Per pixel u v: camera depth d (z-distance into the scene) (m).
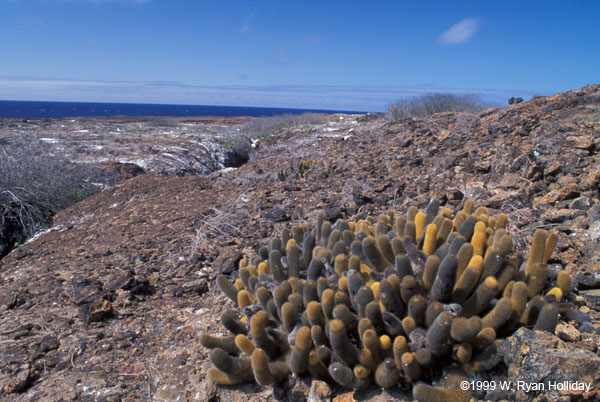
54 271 4.59
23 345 3.24
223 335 3.31
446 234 2.96
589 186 4.24
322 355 2.49
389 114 18.12
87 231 6.11
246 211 5.95
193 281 4.22
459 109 16.16
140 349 3.28
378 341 2.37
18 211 8.48
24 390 2.88
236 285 3.51
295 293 2.88
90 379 2.93
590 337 2.32
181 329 3.48
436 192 5.43
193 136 19.78
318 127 21.06
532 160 5.28
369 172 7.25
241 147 17.73
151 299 4.03
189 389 2.77
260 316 2.58
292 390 2.59
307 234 3.45
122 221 6.20
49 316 3.67
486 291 2.35
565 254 3.34
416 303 2.36
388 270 2.71
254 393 2.65
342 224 3.58
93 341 3.36
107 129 26.11
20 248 5.74
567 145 4.99
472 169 6.12
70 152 13.62
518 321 2.40
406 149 8.20
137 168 12.22
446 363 2.35
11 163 9.45
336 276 2.92
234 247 4.91
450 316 2.16
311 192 6.49
